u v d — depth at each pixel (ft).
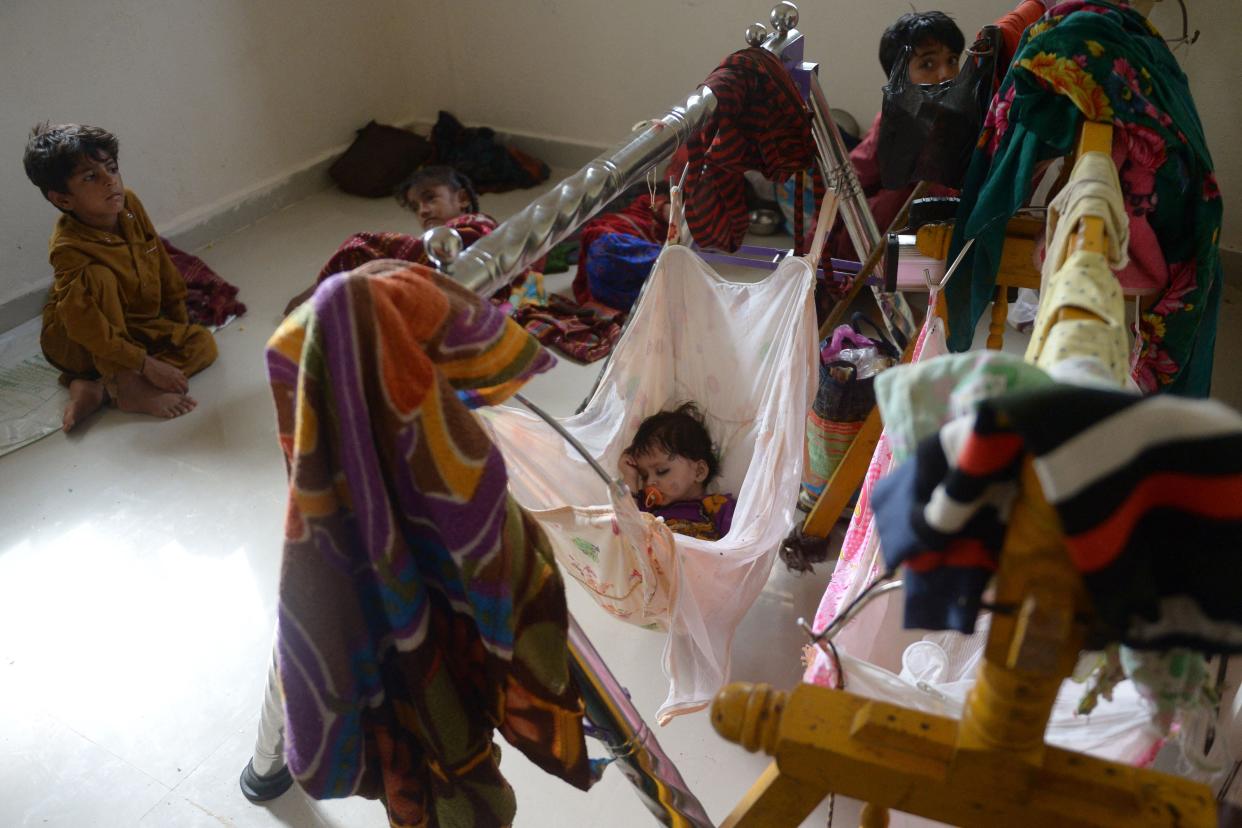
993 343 4.86
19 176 7.89
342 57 10.33
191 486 6.50
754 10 9.02
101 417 7.21
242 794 4.62
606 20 9.76
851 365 5.48
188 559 5.92
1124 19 3.83
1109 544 1.64
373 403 2.33
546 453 4.68
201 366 7.66
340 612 2.56
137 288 7.34
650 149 4.00
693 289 5.21
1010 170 3.96
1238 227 7.83
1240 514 1.62
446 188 8.20
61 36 7.83
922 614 1.94
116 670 5.23
